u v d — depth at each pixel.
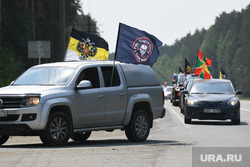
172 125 41.00
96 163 18.50
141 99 28.44
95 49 32.38
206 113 41.09
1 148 23.80
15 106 23.98
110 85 27.09
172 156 20.58
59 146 24.34
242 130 35.16
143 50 29.33
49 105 24.05
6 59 73.06
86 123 25.72
